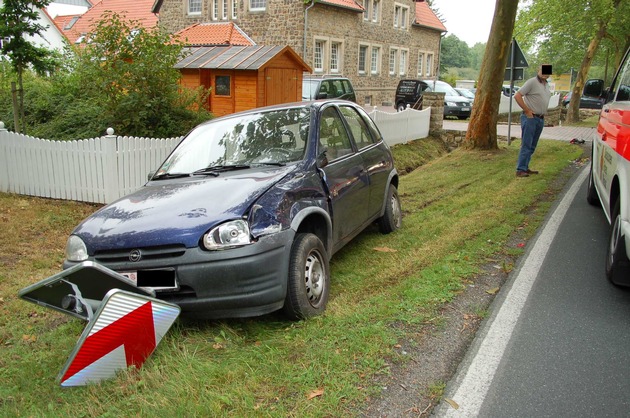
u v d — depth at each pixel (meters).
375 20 36.12
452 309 4.47
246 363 3.56
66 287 3.72
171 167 5.45
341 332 3.97
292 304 4.22
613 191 5.18
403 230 6.98
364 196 5.93
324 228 4.91
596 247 6.18
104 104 11.51
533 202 8.41
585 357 3.75
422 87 29.84
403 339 3.93
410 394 3.27
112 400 3.22
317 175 4.96
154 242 3.92
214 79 18.08
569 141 16.77
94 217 4.48
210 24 29.11
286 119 5.50
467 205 8.23
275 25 29.03
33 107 14.31
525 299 4.73
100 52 11.36
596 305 4.62
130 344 3.54
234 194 4.28
